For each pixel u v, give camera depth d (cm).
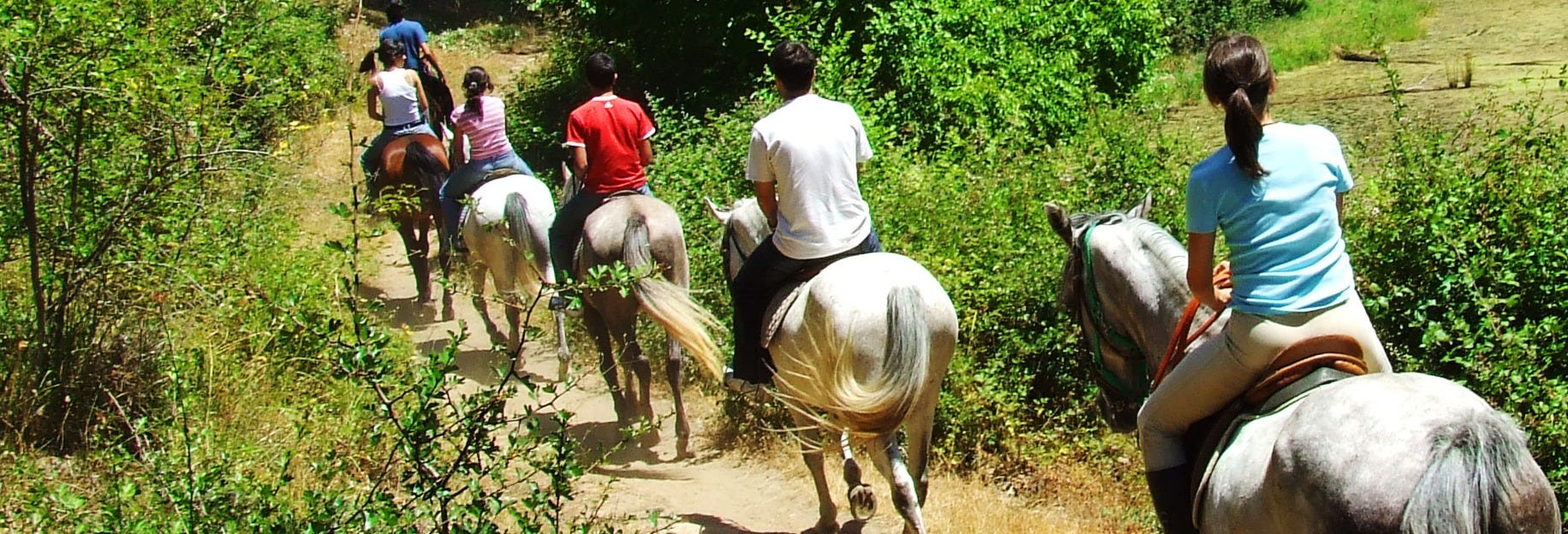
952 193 882
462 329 427
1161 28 1528
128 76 607
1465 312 637
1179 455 384
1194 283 364
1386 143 924
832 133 541
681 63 1656
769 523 651
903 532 585
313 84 907
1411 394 300
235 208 851
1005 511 637
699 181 981
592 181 749
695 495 694
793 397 549
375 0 2714
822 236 539
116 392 639
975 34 1259
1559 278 634
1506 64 1900
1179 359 399
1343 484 292
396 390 542
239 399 632
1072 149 984
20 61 579
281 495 514
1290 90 1903
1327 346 344
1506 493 283
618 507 658
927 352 493
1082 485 676
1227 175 350
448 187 975
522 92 1925
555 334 1023
